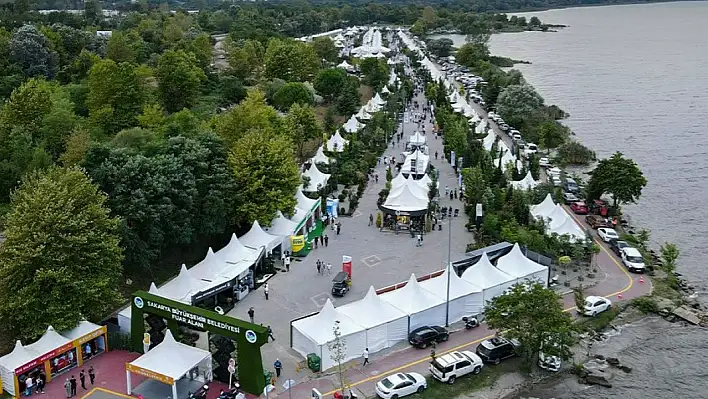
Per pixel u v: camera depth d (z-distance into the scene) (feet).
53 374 206.49
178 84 506.89
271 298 265.54
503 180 390.21
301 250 312.71
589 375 221.05
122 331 230.07
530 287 229.66
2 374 194.70
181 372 191.72
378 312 231.30
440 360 212.02
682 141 584.81
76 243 222.69
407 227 348.18
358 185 424.87
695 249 342.64
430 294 246.06
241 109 397.80
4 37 566.77
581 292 266.36
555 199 375.45
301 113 485.97
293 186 324.19
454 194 404.57
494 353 221.46
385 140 535.60
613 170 370.32
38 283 213.66
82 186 241.35
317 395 189.06
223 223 304.30
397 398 198.90
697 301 279.49
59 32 652.07
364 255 312.91
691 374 227.40
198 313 205.46
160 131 381.40
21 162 323.98
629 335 250.78
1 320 215.72
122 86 429.79
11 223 225.56
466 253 296.10
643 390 217.97
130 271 272.72
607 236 331.36
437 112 615.16
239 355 199.93
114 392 198.49
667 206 414.00
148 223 271.49
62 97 440.45
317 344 212.84
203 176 298.76
